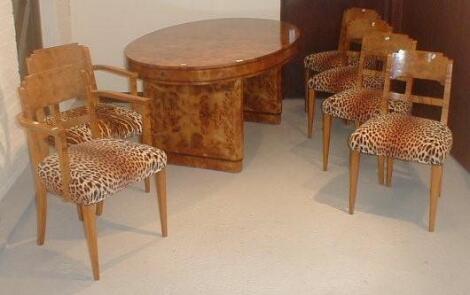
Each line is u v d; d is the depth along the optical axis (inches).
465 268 101.7
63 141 92.9
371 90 138.9
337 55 167.9
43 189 106.4
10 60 127.2
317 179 136.9
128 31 186.4
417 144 108.2
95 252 98.9
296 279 99.5
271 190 131.7
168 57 134.2
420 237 111.4
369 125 116.0
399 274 100.4
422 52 115.6
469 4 130.2
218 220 119.0
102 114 123.3
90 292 97.0
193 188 133.3
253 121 173.8
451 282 98.0
